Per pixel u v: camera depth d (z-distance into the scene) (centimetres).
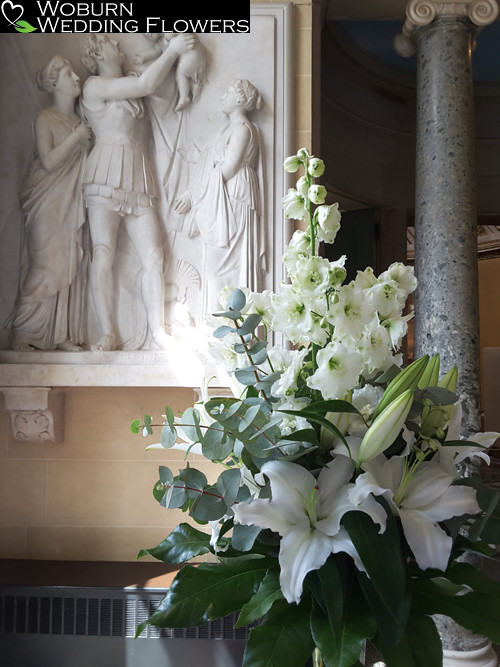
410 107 739
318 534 101
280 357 123
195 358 332
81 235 342
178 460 351
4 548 350
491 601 103
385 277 114
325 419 104
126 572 327
